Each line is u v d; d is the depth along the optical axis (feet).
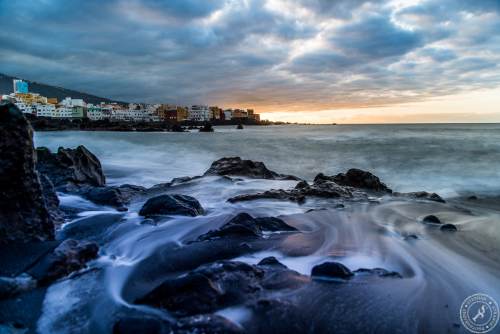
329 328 13.07
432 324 13.71
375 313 14.19
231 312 13.64
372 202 36.52
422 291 16.39
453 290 16.65
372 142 148.05
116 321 13.44
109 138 172.86
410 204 36.17
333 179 47.83
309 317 13.65
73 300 15.16
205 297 14.06
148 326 11.91
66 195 35.86
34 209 22.25
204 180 48.26
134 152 104.68
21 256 19.19
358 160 85.97
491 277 18.28
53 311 14.21
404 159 83.41
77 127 294.66
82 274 17.85
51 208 27.71
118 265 19.26
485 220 30.17
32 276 16.26
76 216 29.53
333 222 28.43
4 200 20.94
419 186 54.13
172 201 29.94
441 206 35.58
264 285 15.53
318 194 37.76
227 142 162.71
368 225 27.78
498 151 96.73
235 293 14.61
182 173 66.49
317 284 16.31
